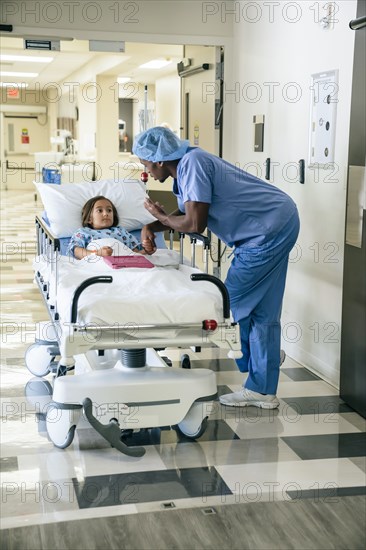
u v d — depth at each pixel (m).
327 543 1.93
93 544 1.92
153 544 1.92
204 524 2.03
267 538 1.96
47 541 1.93
